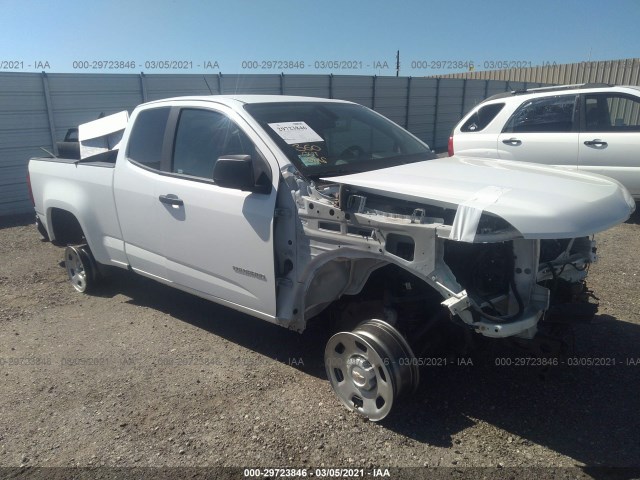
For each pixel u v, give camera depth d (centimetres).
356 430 314
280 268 356
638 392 344
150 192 433
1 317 506
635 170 716
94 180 495
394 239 304
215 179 351
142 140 457
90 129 632
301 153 370
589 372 368
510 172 341
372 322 321
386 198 310
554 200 281
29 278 621
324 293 351
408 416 325
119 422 331
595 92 751
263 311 371
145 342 441
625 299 488
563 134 769
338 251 322
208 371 389
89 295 559
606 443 297
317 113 426
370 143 427
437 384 360
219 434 315
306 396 352
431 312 344
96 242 514
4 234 868
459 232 271
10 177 1088
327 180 329
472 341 330
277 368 390
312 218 331
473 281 315
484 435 306
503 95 857
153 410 342
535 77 2297
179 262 426
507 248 304
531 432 308
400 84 1867
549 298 303
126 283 588
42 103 1116
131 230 464
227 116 394
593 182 329
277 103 417
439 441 302
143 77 1267
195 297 542
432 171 345
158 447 306
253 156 366
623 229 738
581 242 350
